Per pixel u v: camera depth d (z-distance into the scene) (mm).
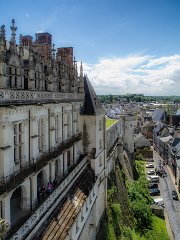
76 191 43688
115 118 131125
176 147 123812
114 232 61312
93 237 51250
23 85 33594
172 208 87188
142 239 67562
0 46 28500
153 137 188250
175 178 113062
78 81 56438
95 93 62969
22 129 33438
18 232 26969
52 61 41812
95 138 56656
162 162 142125
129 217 73438
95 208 52656
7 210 29500
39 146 38562
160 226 74188
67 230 33969
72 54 57281
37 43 45594
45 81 40438
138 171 120438
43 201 34062
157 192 97812
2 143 28984
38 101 35281
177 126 194125
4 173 29203
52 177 42031
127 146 119500
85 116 56781
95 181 53656
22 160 33594
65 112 47781
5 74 29016
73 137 50969
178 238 69750
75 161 53812
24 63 36531
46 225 32312
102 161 62188
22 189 34250
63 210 36844
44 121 39188
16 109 30844
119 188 78375
